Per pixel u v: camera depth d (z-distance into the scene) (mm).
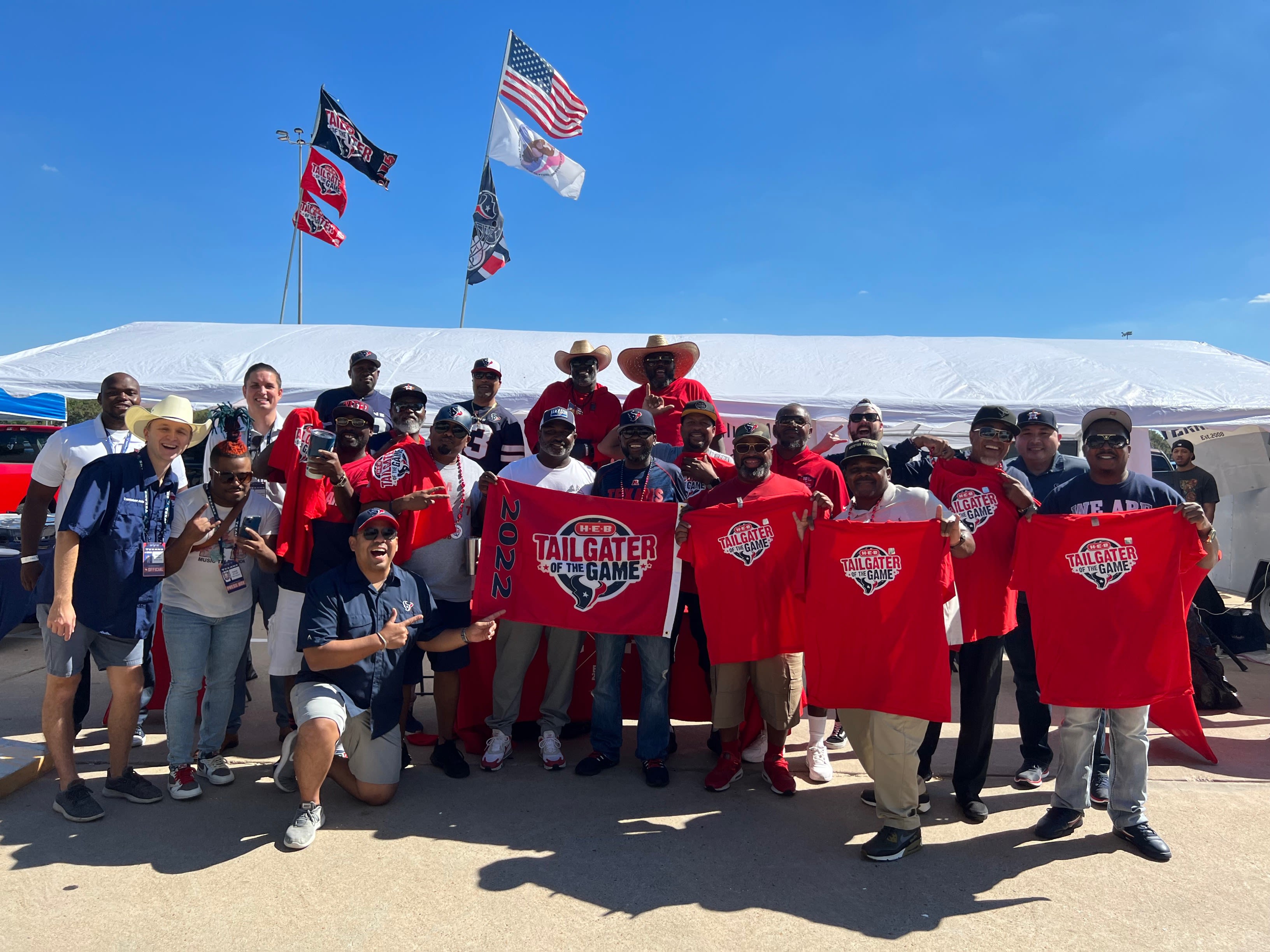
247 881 3250
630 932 2943
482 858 3490
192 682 4055
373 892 3186
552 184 12180
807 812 4035
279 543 4199
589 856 3521
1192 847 3650
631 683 5266
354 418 4695
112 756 3979
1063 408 7398
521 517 4402
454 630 4105
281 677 4531
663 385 5898
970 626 3859
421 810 3986
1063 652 3633
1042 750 4453
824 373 8305
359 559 3922
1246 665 7316
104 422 4691
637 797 4207
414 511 4367
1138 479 3918
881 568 3592
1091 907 3139
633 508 4348
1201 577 3750
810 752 4508
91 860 3404
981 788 4117
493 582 4359
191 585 4066
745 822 3902
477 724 4906
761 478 4207
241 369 7797
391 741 4023
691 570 4703
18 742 4496
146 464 3908
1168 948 2867
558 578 4363
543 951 2820
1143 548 3576
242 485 4004
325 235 14617
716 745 4914
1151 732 5363
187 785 4023
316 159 14539
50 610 3633
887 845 3500
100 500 3719
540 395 7098
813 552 3748
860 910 3107
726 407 7551
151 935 2871
